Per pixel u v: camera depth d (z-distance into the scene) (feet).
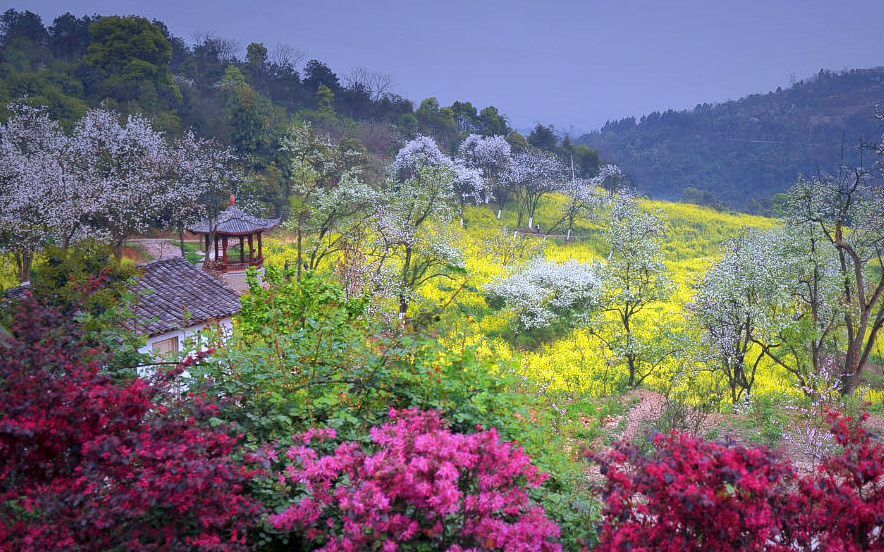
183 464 14.07
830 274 79.71
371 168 234.99
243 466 16.58
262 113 228.22
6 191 105.09
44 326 18.06
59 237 101.81
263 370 21.89
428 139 213.25
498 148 245.45
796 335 75.31
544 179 234.17
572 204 213.66
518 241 169.37
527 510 16.21
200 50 384.88
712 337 78.43
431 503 13.69
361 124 314.14
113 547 14.37
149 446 14.44
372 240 105.81
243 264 132.16
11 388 14.75
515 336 106.01
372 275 93.61
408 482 13.73
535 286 116.37
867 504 14.21
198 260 145.69
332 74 400.26
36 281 37.14
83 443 14.34
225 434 15.97
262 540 17.70
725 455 13.92
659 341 84.23
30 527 13.12
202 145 191.52
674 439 15.53
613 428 46.96
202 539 14.62
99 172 123.34
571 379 81.92
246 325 32.73
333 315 25.72
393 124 356.79
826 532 14.51
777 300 74.95
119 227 116.98
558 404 52.26
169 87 252.83
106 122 132.05
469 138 254.68
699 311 79.51
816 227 79.41
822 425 48.32
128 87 237.25
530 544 15.17
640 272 85.56
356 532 14.23
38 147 123.44
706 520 13.75
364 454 15.61
